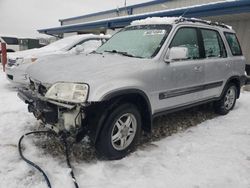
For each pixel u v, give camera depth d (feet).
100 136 11.17
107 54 14.05
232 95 20.03
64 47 25.59
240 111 20.62
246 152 13.21
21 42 80.18
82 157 11.82
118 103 11.51
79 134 11.07
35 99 11.51
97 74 10.90
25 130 14.53
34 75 12.44
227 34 19.06
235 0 33.83
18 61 23.56
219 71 17.53
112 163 11.50
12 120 16.01
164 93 13.41
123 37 15.75
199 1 49.34
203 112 19.77
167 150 13.00
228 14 35.83
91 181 10.11
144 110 12.80
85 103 10.28
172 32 14.06
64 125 10.93
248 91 29.35
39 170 10.47
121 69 11.62
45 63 13.28
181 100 14.73
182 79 14.35
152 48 13.62
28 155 11.69
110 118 11.14
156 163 11.69
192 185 10.18
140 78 11.99
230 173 11.17
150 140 14.11
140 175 10.69
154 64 12.78
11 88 25.53
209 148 13.48
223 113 19.35
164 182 10.28
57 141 13.15
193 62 15.14
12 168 10.60
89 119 11.05
